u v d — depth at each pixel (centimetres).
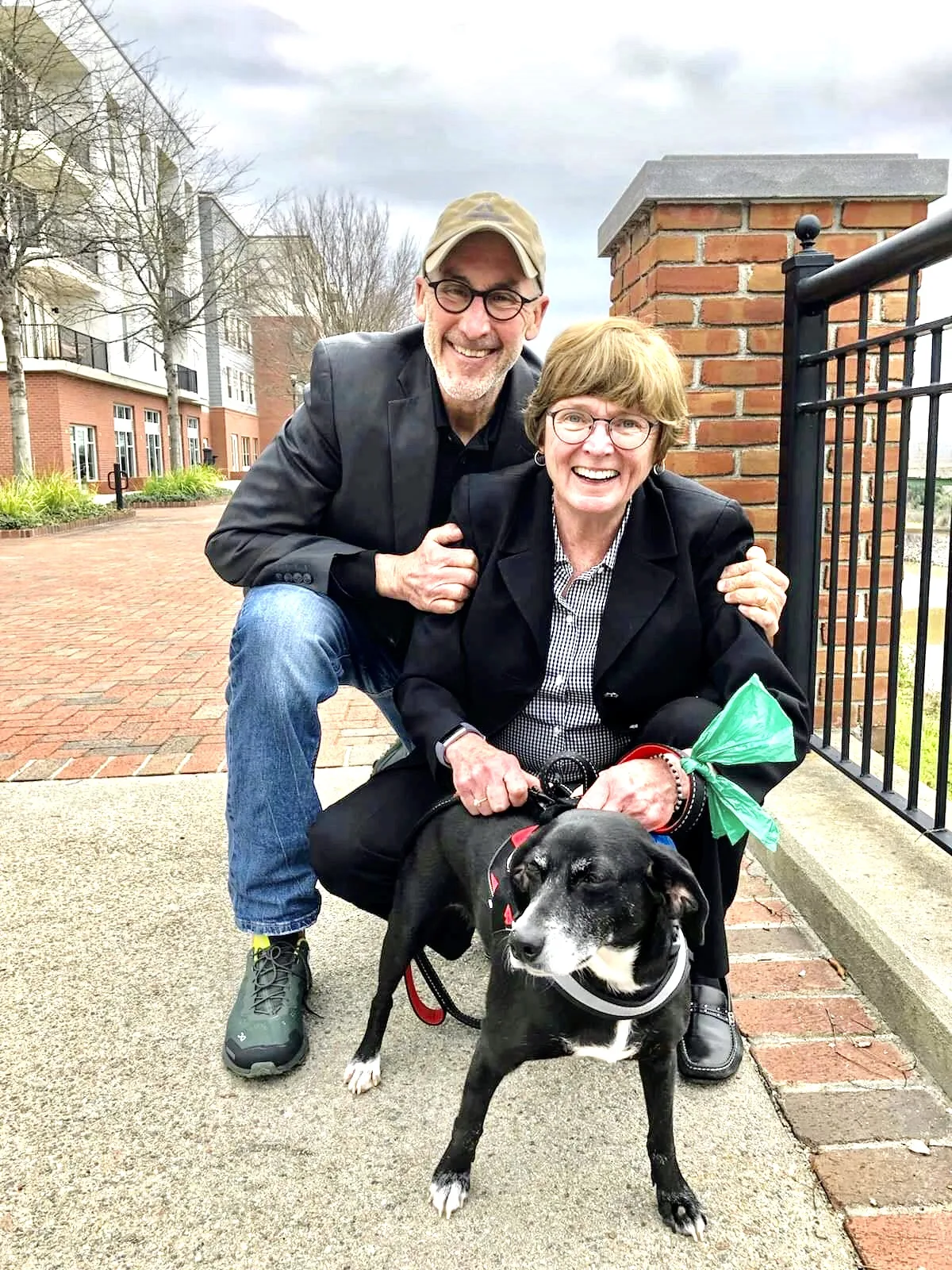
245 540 241
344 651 239
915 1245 160
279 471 244
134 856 307
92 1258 159
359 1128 189
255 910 216
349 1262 159
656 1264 158
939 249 242
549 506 209
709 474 368
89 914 271
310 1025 224
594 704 212
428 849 200
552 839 157
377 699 270
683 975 162
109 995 232
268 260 3484
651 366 189
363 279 3469
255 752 213
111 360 3322
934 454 244
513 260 218
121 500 2036
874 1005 226
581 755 219
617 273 441
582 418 191
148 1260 159
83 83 2086
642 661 204
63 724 463
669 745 199
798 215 356
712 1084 201
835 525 310
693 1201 166
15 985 236
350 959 252
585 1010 156
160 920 267
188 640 677
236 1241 162
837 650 377
